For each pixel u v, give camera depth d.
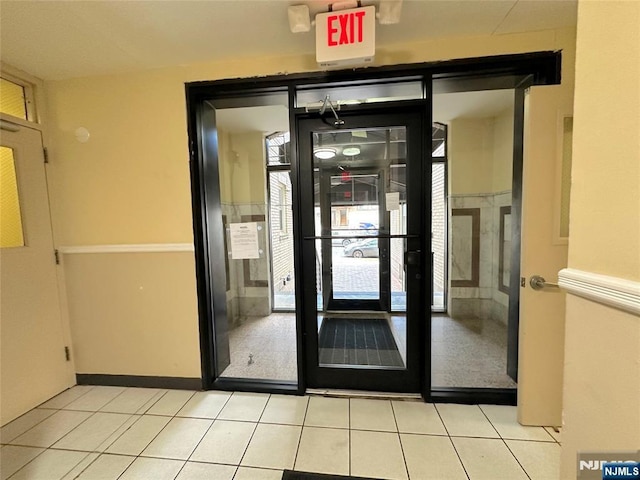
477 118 3.13
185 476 1.38
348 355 2.14
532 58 1.67
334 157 2.00
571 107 1.52
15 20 1.45
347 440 1.58
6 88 1.88
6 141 1.83
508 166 2.89
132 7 1.39
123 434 1.66
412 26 1.60
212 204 2.19
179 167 2.00
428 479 1.34
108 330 2.17
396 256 2.08
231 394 2.04
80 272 2.15
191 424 1.73
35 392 1.95
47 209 2.06
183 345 2.10
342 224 2.04
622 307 0.69
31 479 1.37
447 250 3.30
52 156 2.08
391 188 1.97
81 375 2.21
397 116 1.87
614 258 0.71
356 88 1.92
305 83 1.86
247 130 3.43
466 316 3.29
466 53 1.71
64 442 1.61
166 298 2.09
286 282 3.76
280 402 1.93
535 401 1.65
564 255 1.58
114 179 2.06
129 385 2.17
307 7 1.44
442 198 3.35
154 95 1.97
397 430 1.65
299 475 1.37
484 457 1.45
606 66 0.71
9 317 1.83
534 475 1.35
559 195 1.56
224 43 1.71
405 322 1.99
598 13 0.73
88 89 2.02
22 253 1.91
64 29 1.54
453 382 2.06
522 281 1.63
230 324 3.36
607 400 0.75
